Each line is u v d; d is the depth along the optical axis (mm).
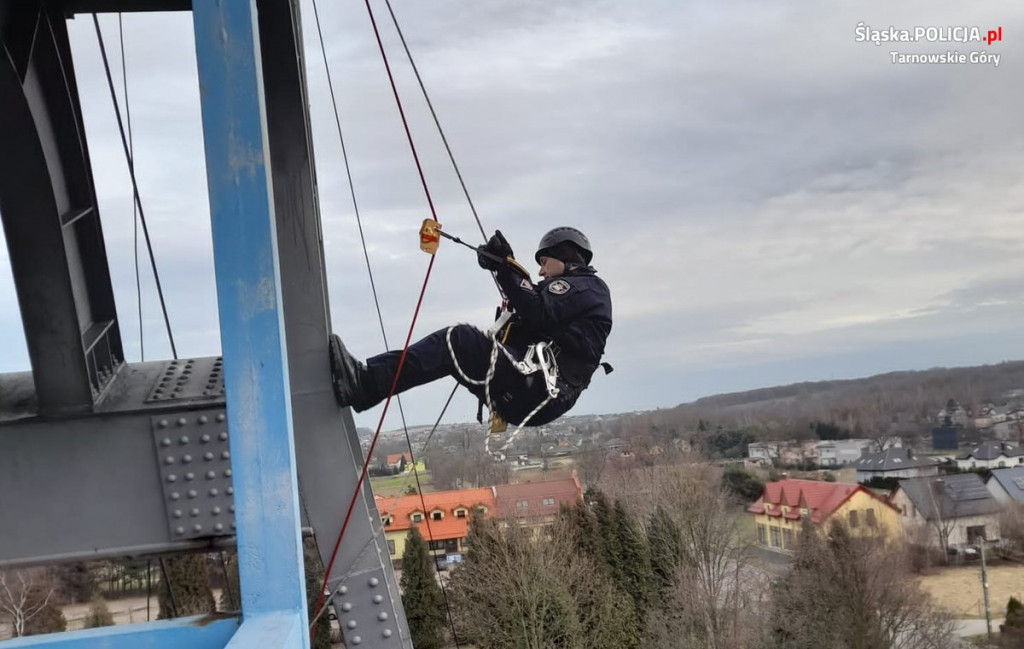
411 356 4660
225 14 3039
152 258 5383
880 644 34531
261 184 2996
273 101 4699
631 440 48406
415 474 5105
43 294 4426
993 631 38438
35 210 4355
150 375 4973
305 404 4742
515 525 31625
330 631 20500
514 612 30359
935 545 47562
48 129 4516
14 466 4484
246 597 2854
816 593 34938
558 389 4621
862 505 48188
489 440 4727
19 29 4246
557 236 4930
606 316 4742
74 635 2826
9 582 25422
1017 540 47594
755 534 50969
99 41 4977
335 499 4773
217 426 4590
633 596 35406
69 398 4520
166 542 4488
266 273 2975
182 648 2850
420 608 32250
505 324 4723
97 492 4496
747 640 34562
